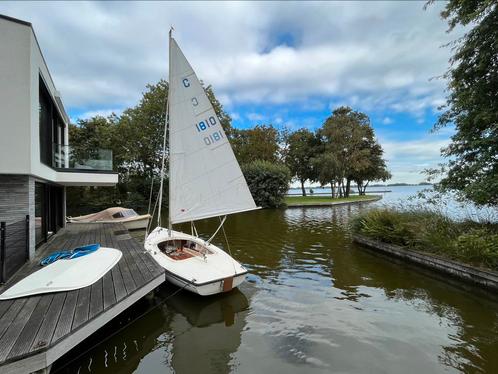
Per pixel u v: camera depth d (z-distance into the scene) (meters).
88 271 5.03
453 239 7.72
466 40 8.24
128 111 30.31
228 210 7.28
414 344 4.05
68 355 3.87
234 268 5.99
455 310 5.20
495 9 7.38
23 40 5.95
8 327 3.18
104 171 10.90
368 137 37.69
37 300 3.96
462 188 8.79
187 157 6.97
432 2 8.70
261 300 5.69
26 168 5.95
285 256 9.14
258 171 27.53
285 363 3.63
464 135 8.70
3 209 6.01
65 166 10.37
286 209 25.05
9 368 2.62
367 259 8.75
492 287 6.00
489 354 3.79
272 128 38.59
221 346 4.06
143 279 4.93
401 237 8.98
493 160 8.15
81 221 14.34
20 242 5.71
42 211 8.42
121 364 3.66
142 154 28.94
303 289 6.28
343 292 6.11
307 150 40.91
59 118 12.24
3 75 5.78
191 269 5.91
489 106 8.08
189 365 3.62
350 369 3.49
